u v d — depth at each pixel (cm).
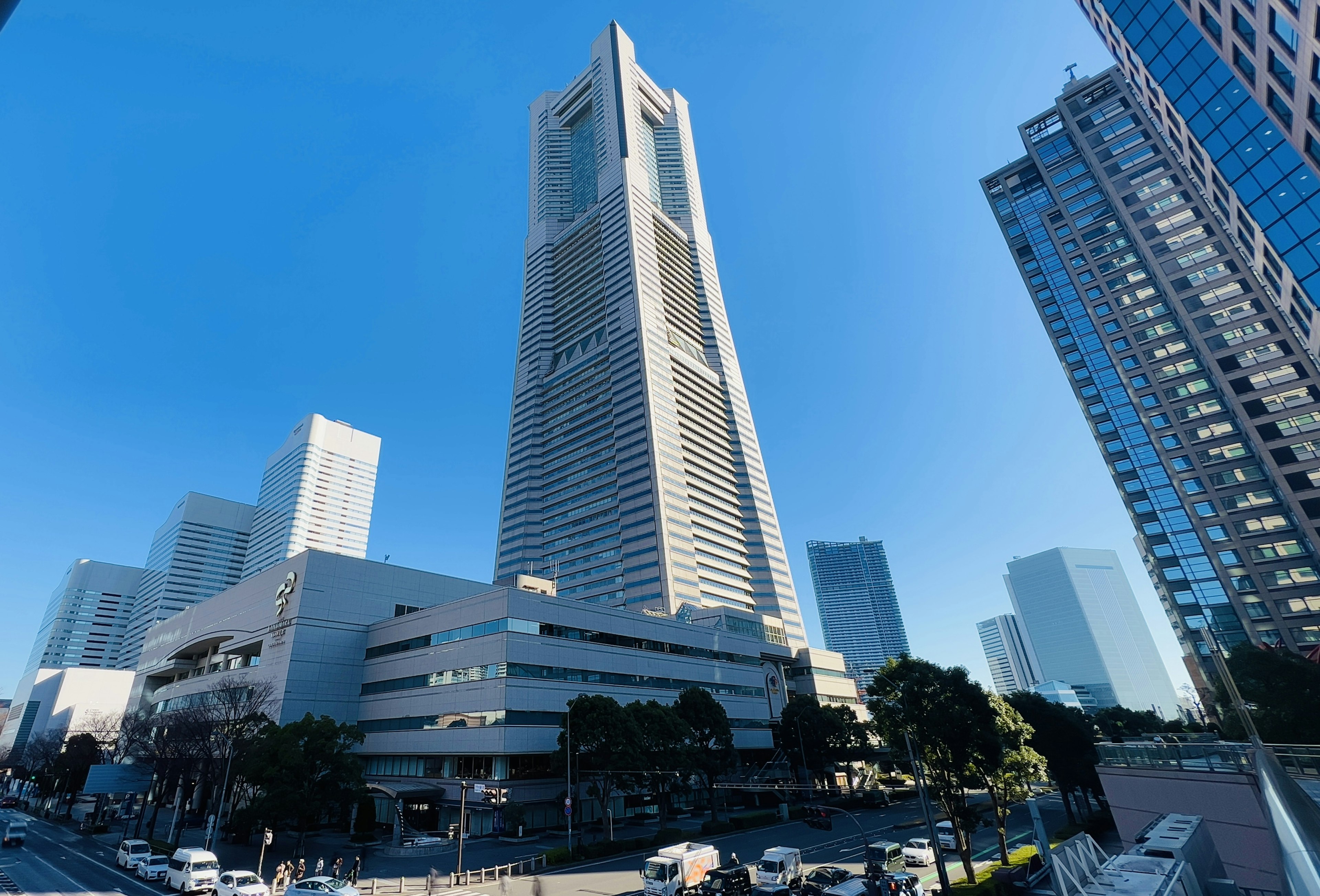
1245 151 4550
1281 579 7438
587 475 13112
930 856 3797
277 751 4312
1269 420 7594
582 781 5462
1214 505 8125
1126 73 6388
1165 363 8988
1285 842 922
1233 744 2116
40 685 14888
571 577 12250
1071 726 4925
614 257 14988
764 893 2936
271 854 4459
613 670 6712
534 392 15225
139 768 6494
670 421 12988
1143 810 2492
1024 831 5016
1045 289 10875
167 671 9900
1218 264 8456
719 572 12194
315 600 6725
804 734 7538
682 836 4847
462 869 3884
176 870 3397
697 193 18600
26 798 10206
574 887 3353
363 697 6831
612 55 17550
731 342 16825
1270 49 3888
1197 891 1323
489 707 5522
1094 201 10419
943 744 3130
